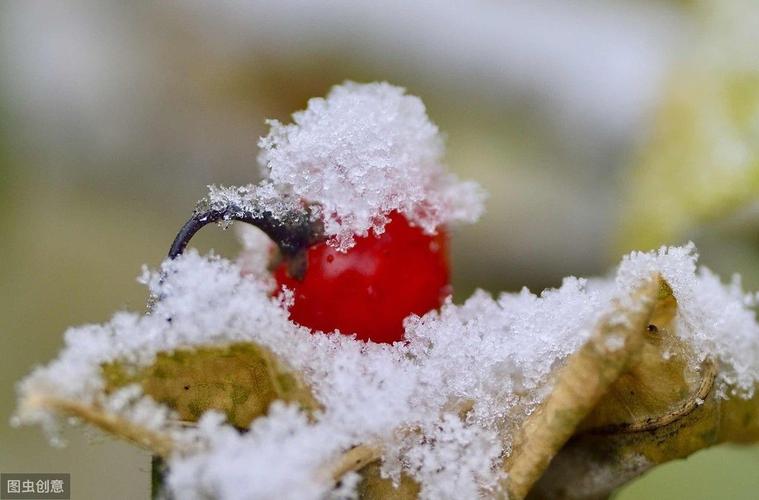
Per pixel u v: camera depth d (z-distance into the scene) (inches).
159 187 9.9
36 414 5.5
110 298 9.1
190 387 5.7
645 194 8.1
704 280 6.4
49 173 9.8
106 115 10.0
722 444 6.4
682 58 8.3
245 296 5.8
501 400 5.9
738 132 7.8
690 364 6.0
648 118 8.3
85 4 10.4
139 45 10.1
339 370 5.8
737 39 8.0
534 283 8.8
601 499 6.1
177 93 10.1
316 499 5.6
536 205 8.7
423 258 6.2
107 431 5.6
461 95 9.3
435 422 5.9
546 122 8.9
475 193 6.4
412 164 6.2
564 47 9.0
